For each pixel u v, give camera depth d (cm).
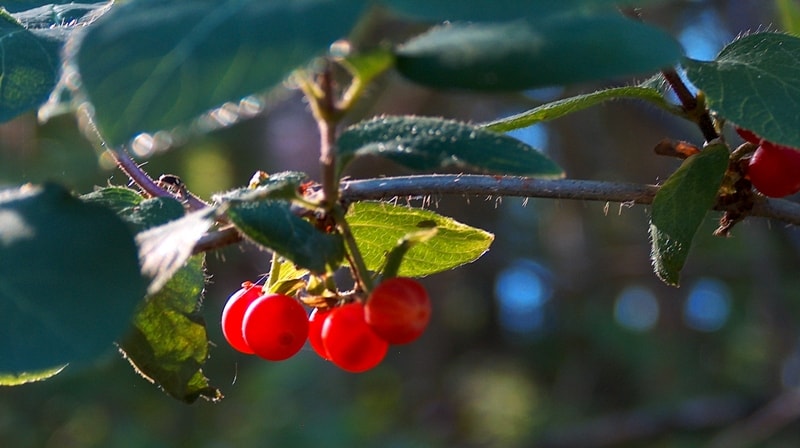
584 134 106
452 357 143
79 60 24
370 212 30
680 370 128
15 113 27
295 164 102
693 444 94
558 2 24
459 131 26
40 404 82
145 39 24
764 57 28
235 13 24
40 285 25
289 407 80
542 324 148
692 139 66
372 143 26
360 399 92
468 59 24
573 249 129
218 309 95
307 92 25
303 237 27
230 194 27
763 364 114
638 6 24
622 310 146
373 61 25
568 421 123
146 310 29
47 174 74
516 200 128
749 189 30
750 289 122
